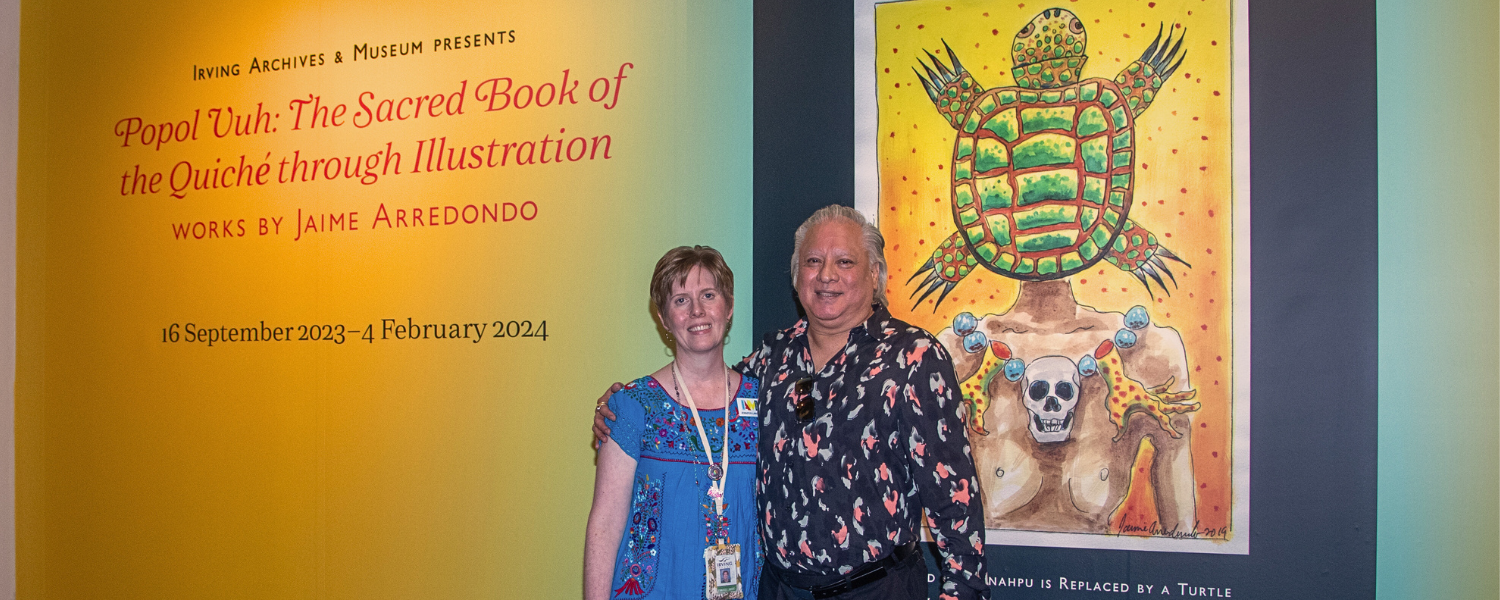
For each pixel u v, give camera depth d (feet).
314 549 8.43
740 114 7.46
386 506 8.24
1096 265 6.80
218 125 8.93
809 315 5.54
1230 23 6.66
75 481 9.22
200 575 8.79
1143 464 6.70
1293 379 6.52
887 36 7.16
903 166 7.09
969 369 6.95
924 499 5.12
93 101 9.30
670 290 5.60
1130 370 6.73
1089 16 6.86
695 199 7.53
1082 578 6.77
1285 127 6.57
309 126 8.63
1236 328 6.60
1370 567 6.39
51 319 9.35
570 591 7.73
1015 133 6.94
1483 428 6.29
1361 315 6.44
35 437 9.36
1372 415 6.42
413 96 8.34
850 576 5.17
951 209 7.01
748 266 7.35
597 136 7.80
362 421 8.34
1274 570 6.52
